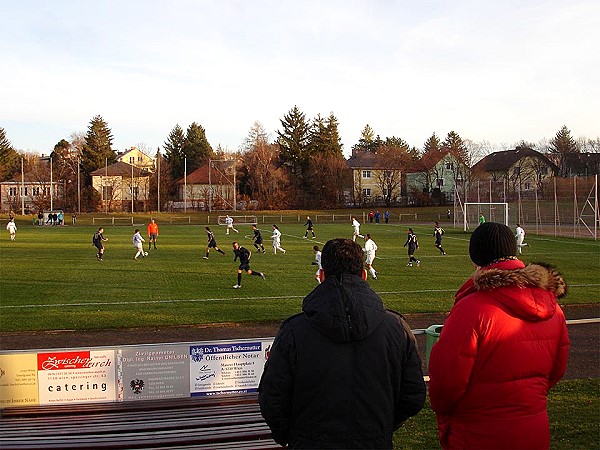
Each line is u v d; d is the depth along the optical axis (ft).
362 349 11.45
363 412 11.35
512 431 12.07
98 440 20.83
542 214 195.00
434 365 12.37
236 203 307.58
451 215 267.80
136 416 23.49
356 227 141.90
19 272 82.94
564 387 30.63
